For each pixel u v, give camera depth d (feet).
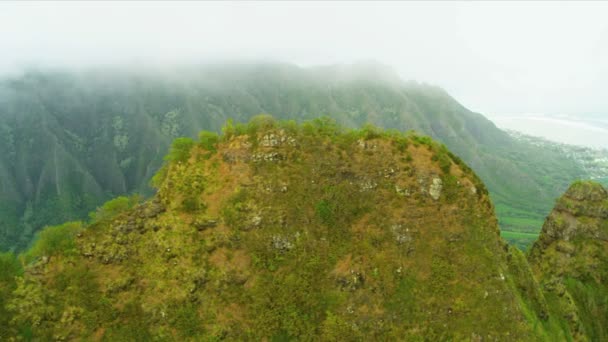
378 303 218.18
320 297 218.79
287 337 208.44
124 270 217.15
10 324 193.98
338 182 249.34
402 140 263.90
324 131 267.59
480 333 215.31
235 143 256.52
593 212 403.54
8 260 214.07
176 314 207.00
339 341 208.03
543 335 235.81
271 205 238.68
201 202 238.89
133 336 199.72
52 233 224.12
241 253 226.99
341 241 234.17
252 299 215.31
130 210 239.91
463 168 268.41
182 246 224.33
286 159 252.83
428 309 218.59
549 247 415.03
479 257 235.61
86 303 203.72
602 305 373.81
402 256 231.71
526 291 256.11
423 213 242.58
